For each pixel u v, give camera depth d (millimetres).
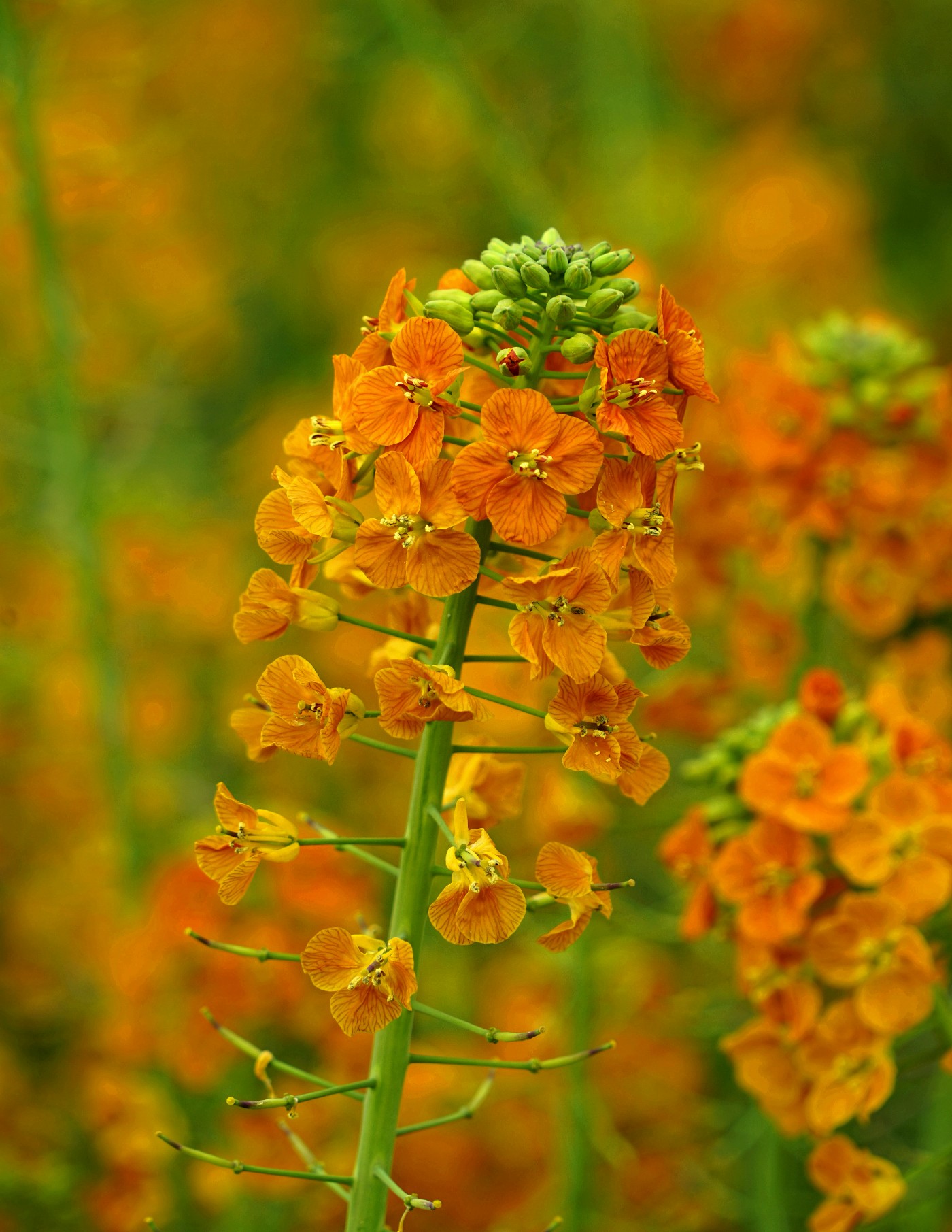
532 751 699
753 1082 767
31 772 1143
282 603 700
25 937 1070
